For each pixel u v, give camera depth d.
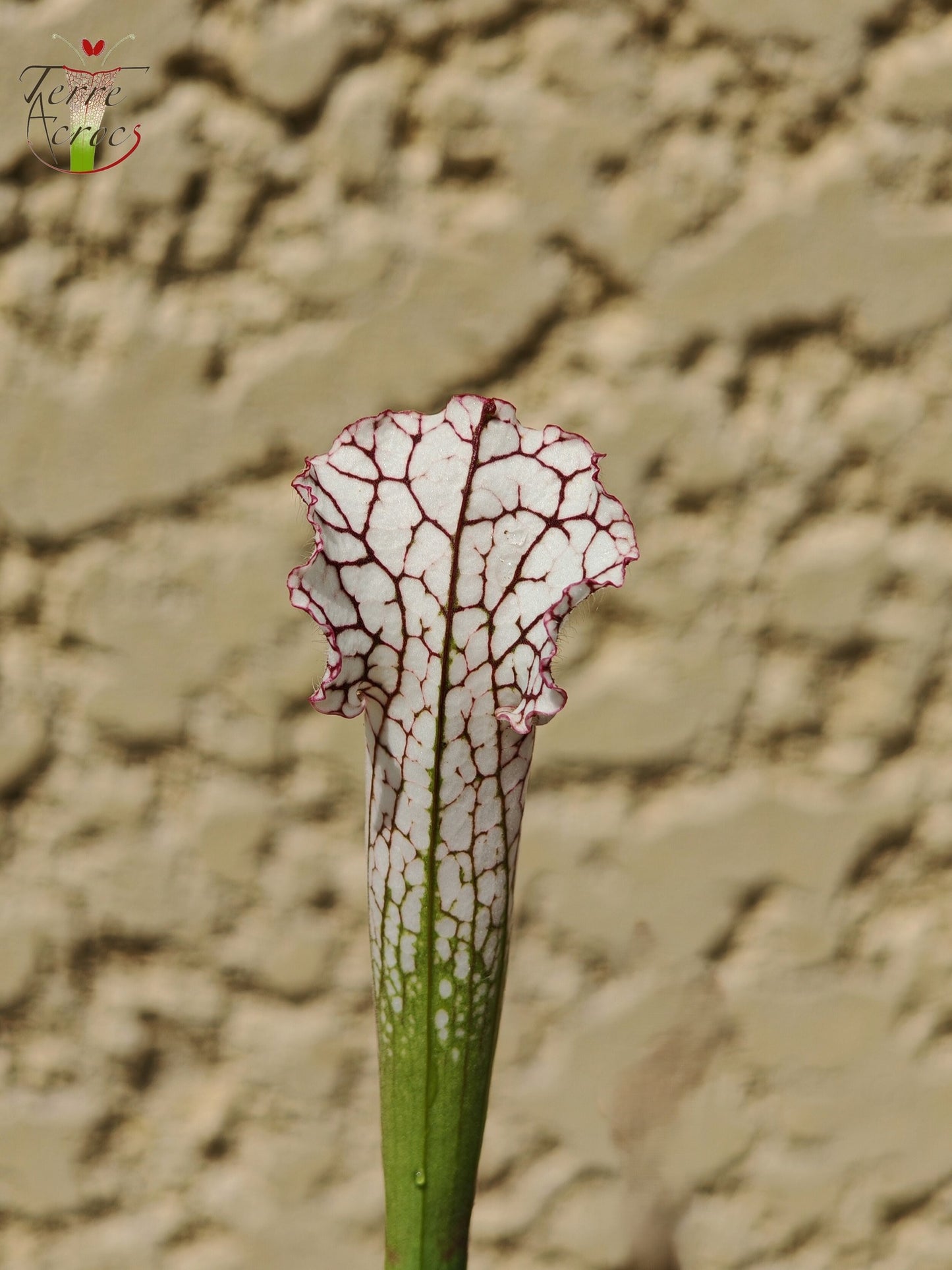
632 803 1.16
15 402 1.12
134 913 1.17
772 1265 1.19
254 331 1.11
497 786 0.75
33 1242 1.19
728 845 1.15
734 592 1.13
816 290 1.10
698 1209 1.18
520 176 1.09
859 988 1.17
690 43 1.08
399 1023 0.75
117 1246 1.19
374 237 1.10
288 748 1.15
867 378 1.11
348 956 1.17
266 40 1.08
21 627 1.15
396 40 1.08
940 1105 1.18
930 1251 1.19
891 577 1.12
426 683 0.75
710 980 1.17
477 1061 0.75
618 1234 1.18
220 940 1.18
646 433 1.12
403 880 0.75
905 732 1.14
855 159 1.08
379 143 1.09
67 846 1.17
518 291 1.10
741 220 1.09
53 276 1.11
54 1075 1.19
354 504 0.75
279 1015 1.18
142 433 1.12
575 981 1.17
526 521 0.75
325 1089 1.18
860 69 1.07
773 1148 1.19
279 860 1.17
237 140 1.09
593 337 1.11
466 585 0.75
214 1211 1.20
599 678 1.14
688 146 1.09
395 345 1.11
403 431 0.75
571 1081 1.18
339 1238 1.19
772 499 1.12
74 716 1.16
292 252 1.10
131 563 1.14
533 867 1.16
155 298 1.11
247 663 1.14
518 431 0.75
